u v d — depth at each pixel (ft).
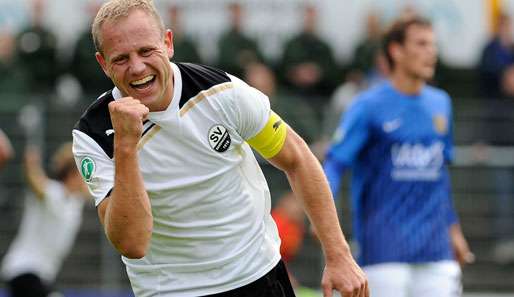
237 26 104.73
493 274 104.17
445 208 60.80
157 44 34.17
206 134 35.83
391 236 59.72
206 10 106.32
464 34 111.75
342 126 60.08
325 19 108.27
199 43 105.81
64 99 100.68
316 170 37.76
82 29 105.60
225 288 37.11
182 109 35.53
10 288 79.41
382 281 59.57
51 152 99.76
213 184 36.29
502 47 109.81
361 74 104.47
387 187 60.13
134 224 33.83
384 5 108.99
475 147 105.81
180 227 36.60
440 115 60.85
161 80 34.42
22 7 104.68
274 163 38.06
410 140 60.13
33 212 79.56
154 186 35.86
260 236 37.78
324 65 105.19
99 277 98.94
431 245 59.77
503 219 104.99
